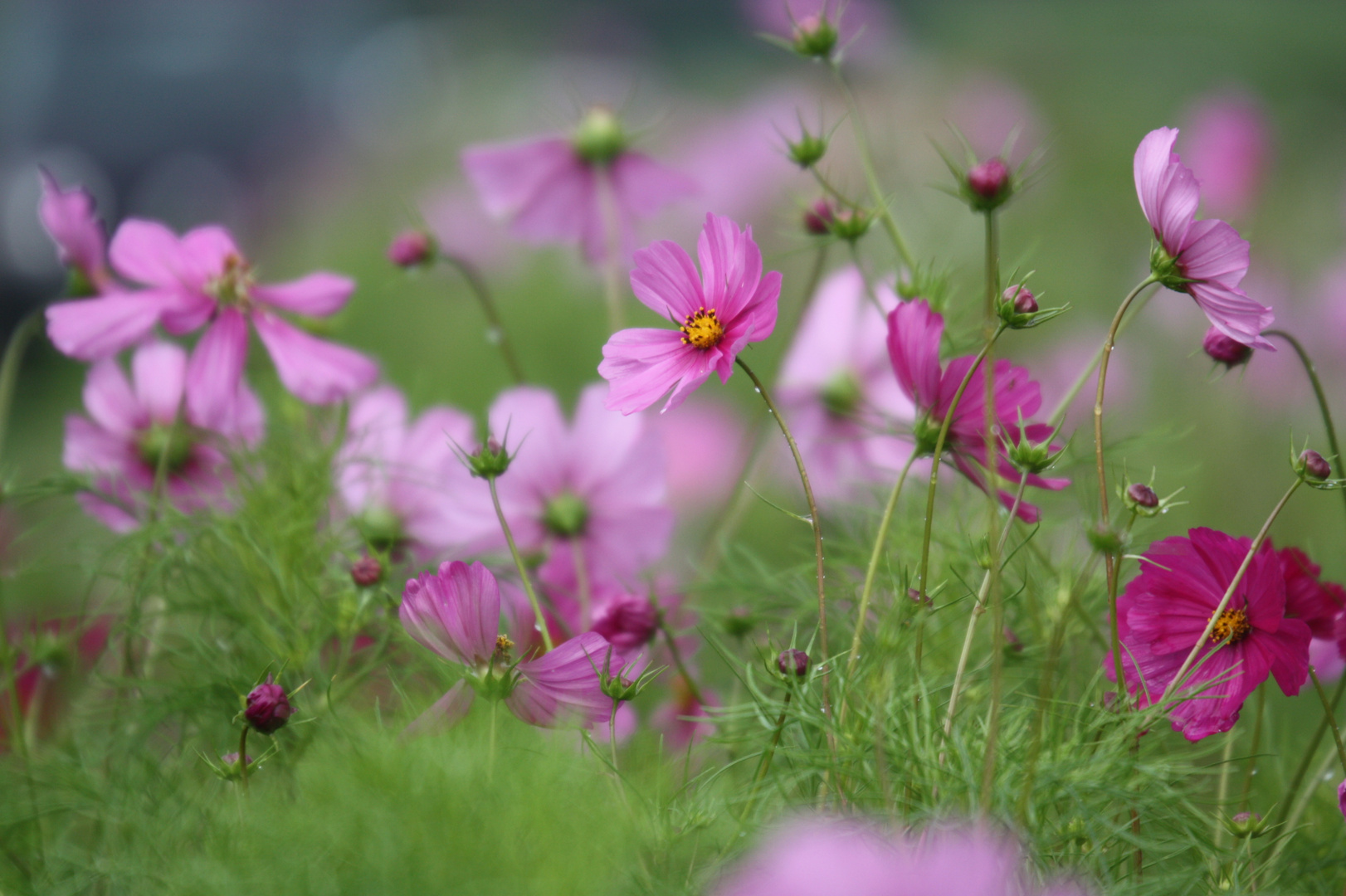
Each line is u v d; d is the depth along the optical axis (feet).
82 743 4.64
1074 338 11.27
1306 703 5.28
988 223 4.46
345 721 4.45
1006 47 27.53
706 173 13.82
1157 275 4.39
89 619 4.98
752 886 4.10
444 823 4.18
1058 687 4.51
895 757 4.29
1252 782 4.60
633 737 4.62
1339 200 15.58
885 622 4.31
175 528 4.78
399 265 5.40
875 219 4.85
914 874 4.02
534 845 4.17
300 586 4.75
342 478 4.95
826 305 5.47
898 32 21.62
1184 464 9.66
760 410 5.46
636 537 4.96
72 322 4.76
